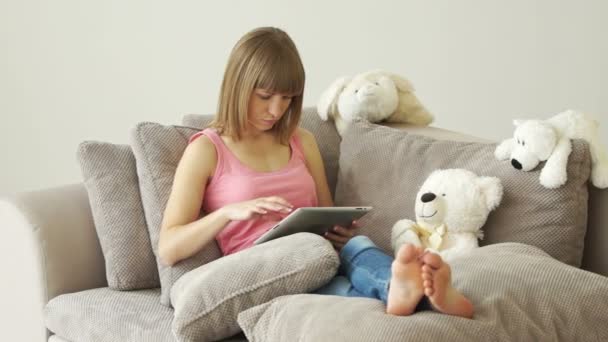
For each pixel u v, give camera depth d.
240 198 2.28
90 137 3.70
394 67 3.62
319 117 2.63
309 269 1.90
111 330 2.09
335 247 2.27
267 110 2.27
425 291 1.67
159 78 3.66
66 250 2.28
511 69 3.60
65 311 2.19
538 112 3.62
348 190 2.44
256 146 2.36
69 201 2.34
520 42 3.58
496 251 1.92
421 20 3.59
